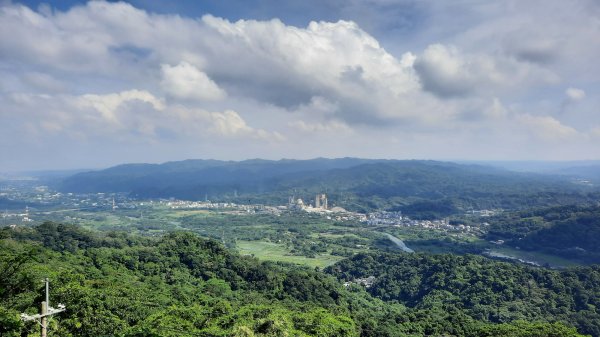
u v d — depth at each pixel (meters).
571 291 173.88
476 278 187.62
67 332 83.69
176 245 164.12
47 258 125.50
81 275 107.69
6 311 53.16
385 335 124.75
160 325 92.81
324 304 143.50
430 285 197.62
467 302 174.12
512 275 186.00
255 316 106.25
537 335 114.00
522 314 158.38
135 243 184.75
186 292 127.94
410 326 136.50
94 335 87.00
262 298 140.75
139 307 100.75
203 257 161.50
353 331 116.06
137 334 87.25
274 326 98.56
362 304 171.62
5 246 110.62
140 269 144.38
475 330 129.38
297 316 111.69
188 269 154.38
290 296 149.25
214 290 137.62
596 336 146.50
